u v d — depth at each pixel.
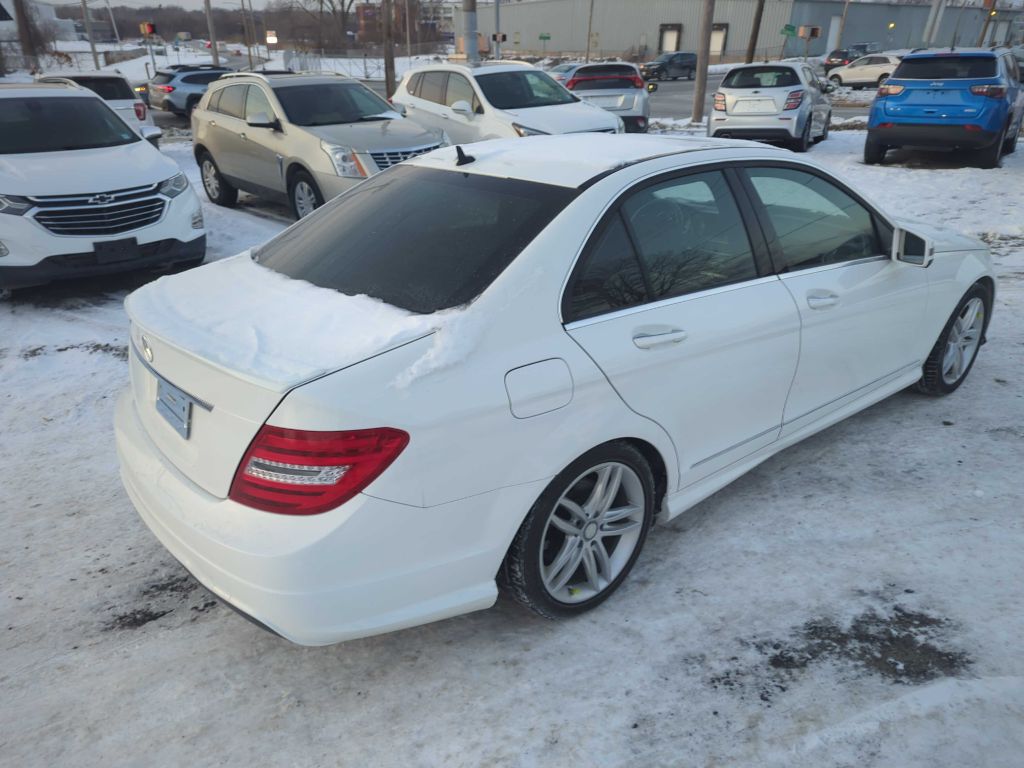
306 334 2.40
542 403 2.43
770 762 2.23
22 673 2.63
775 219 3.33
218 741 2.35
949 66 12.16
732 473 3.32
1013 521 3.35
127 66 59.31
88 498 3.73
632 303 2.76
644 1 67.31
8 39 50.94
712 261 3.06
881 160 13.12
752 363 3.13
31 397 4.79
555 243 2.61
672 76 45.72
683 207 3.00
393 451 2.16
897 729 2.32
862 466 3.86
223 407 2.25
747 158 3.30
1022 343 5.40
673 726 2.36
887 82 12.54
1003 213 9.31
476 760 2.27
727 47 63.91
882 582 2.98
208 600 3.02
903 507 3.49
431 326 2.37
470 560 2.40
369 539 2.18
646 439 2.78
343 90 9.91
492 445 2.34
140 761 2.29
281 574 2.13
